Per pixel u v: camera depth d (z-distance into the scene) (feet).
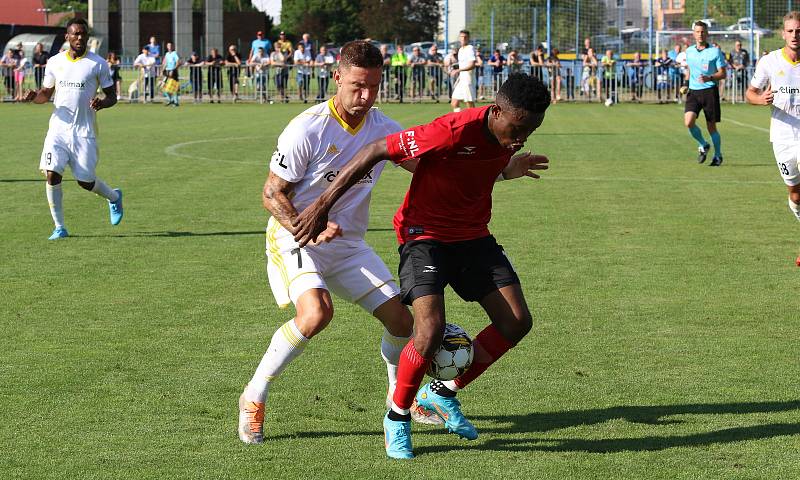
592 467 44.29
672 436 48.11
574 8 501.56
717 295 76.64
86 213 114.62
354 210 49.29
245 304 73.67
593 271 84.64
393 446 45.57
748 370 58.39
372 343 63.98
